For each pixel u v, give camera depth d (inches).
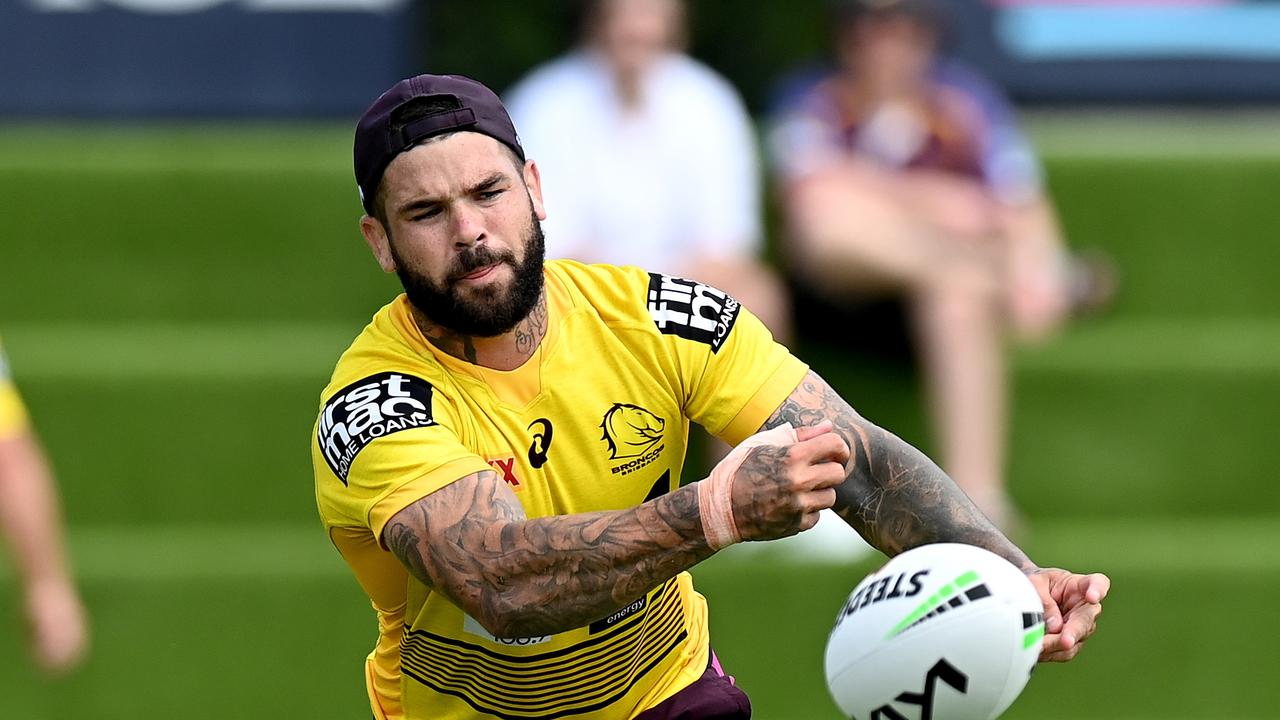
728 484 354.6
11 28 895.7
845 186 799.1
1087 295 869.8
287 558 751.1
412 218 392.5
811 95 824.3
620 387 418.0
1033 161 891.4
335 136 917.8
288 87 903.7
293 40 903.1
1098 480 815.7
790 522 353.1
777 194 853.8
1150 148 911.0
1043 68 912.9
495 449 409.1
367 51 903.7
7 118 896.9
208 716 738.2
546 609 366.3
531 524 368.8
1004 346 802.8
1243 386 816.3
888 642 378.9
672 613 454.3
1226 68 915.4
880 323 817.5
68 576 677.3
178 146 894.4
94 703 739.4
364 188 401.4
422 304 400.2
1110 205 894.4
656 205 788.0
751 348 426.3
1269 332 877.2
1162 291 893.8
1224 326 890.1
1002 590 380.5
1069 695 743.7
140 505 788.6
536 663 433.1
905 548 421.4
